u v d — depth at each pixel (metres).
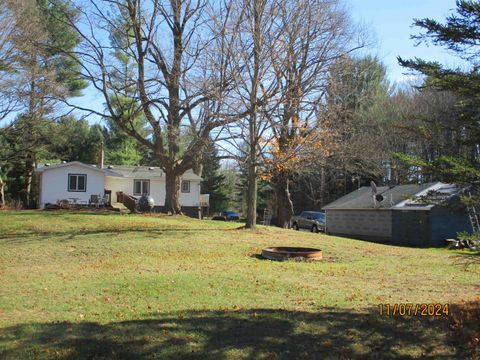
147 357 5.62
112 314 7.50
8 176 43.09
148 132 41.84
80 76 28.88
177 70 24.11
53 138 32.34
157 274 11.16
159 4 25.62
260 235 20.08
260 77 19.97
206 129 22.05
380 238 29.05
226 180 71.62
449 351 5.67
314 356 5.59
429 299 8.56
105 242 17.41
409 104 31.00
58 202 33.41
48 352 5.75
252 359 5.53
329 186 45.22
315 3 22.91
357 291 9.35
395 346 5.88
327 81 21.62
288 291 9.24
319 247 17.73
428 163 5.90
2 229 21.05
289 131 22.02
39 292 9.27
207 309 7.74
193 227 22.27
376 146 26.72
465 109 6.02
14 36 24.84
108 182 40.53
